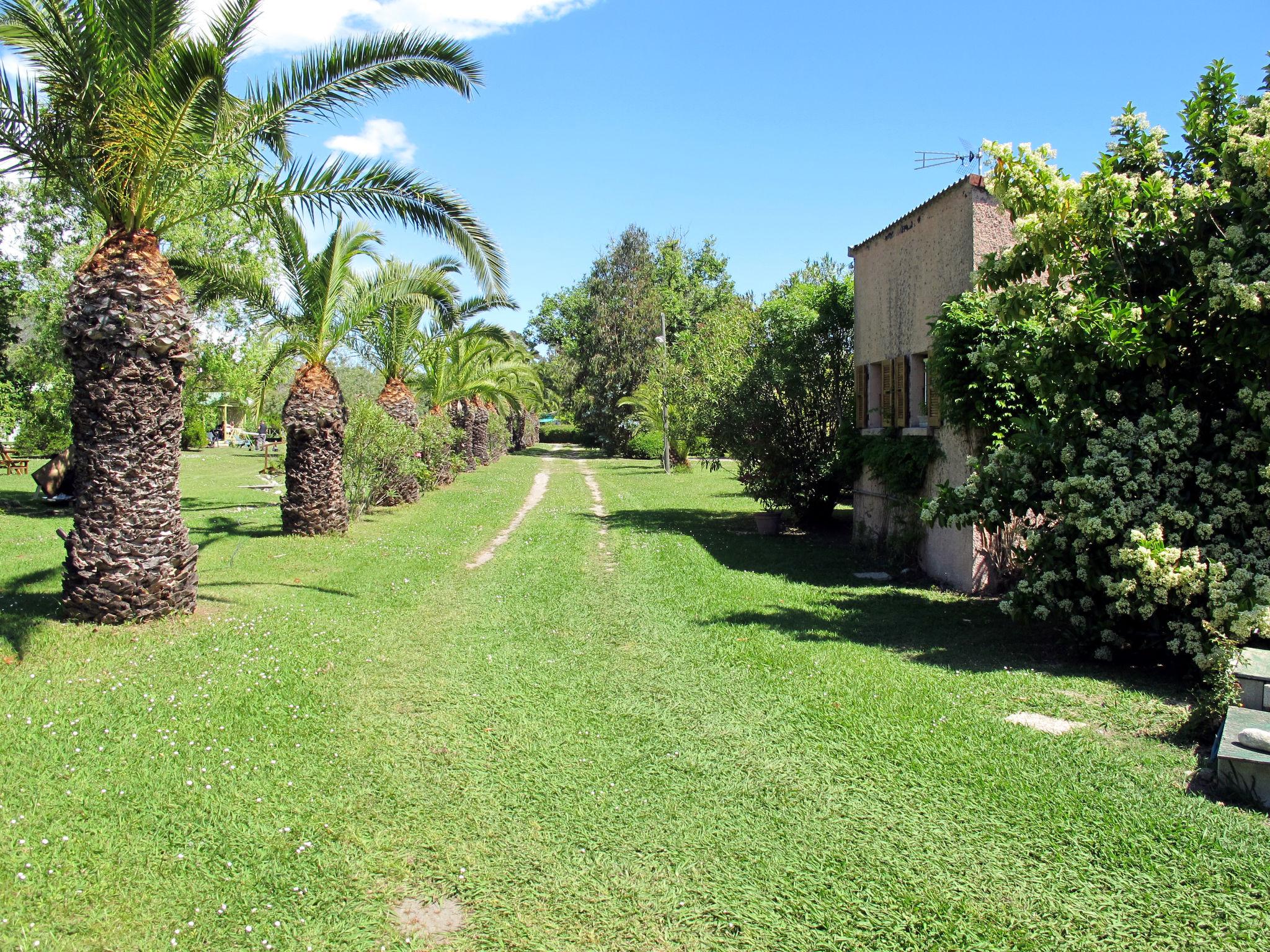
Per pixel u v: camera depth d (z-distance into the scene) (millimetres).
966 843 3939
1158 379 6812
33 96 7340
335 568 11227
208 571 10508
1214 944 3146
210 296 13445
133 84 7445
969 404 9297
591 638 7840
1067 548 6824
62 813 4184
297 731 5391
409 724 5562
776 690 6227
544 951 3232
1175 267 6832
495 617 8672
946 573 10617
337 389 13930
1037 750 4973
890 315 12422
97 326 7344
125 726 5312
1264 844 3816
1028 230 7086
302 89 8867
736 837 4062
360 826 4176
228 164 10617
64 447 25188
